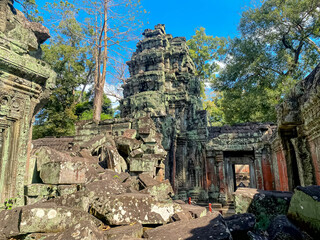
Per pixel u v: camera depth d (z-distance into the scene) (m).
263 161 15.33
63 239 2.54
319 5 15.11
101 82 18.56
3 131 4.07
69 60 23.53
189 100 19.50
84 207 3.63
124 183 5.91
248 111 18.03
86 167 5.41
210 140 17.31
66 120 22.28
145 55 21.42
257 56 17.52
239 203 3.85
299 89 5.30
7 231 2.80
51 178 4.47
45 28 5.35
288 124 5.91
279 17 16.81
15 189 4.10
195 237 2.71
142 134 9.10
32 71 4.47
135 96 19.89
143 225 3.72
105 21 18.72
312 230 2.54
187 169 17.47
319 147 4.70
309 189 2.75
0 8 4.04
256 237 2.66
